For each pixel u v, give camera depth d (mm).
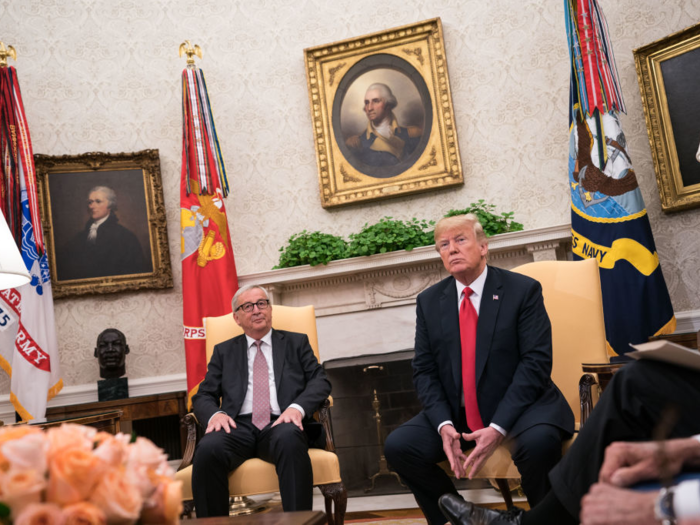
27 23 5383
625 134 4574
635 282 3920
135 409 4379
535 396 2400
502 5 4949
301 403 2883
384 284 4625
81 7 5426
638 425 1568
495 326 2537
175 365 5047
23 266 2875
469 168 4906
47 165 5113
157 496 1153
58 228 5078
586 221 4078
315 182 5156
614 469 1308
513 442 2275
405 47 5051
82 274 5051
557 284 2904
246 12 5379
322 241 4727
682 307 4320
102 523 994
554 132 4766
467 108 4961
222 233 4695
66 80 5332
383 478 4008
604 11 4676
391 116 5043
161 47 5387
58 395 4918
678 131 4336
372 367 4098
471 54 4988
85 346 5027
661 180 4359
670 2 4516
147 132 5309
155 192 5172
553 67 4812
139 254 5113
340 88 5137
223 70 5348
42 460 1012
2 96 4527
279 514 1603
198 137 4730
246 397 3059
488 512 1937
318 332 4707
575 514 1619
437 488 2465
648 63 4461
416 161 4949
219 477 2646
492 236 4391
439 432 2410
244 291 3174
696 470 1345
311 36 5281
